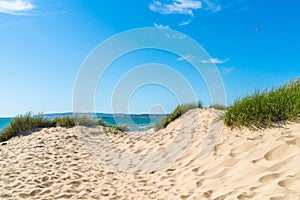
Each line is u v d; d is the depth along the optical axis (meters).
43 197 4.30
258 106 6.09
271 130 5.35
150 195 4.41
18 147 8.59
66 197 4.36
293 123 5.36
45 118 12.70
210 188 4.04
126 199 4.30
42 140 9.48
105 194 4.56
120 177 5.69
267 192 3.28
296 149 4.14
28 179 5.14
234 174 4.25
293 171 3.58
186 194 4.05
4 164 6.37
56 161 6.79
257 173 3.93
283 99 6.07
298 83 7.14
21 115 12.07
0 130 11.42
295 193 3.07
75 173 5.79
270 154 4.35
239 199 3.34
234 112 6.46
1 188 4.66
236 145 5.23
